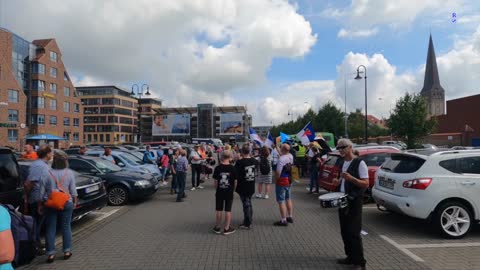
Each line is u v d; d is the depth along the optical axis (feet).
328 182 35.50
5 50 182.29
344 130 162.50
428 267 16.84
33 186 18.72
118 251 19.93
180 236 22.89
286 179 25.54
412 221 26.14
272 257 18.45
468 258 18.07
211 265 17.34
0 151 20.11
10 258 8.19
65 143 238.89
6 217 8.31
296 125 215.10
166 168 54.03
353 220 16.71
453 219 21.67
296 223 26.17
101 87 372.38
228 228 23.22
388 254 18.74
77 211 24.34
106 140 368.89
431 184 21.56
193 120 394.52
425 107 104.83
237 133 324.19
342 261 17.44
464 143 144.25
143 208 33.63
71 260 18.58
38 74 215.51
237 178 24.44
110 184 35.12
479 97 153.38
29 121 213.87
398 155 24.97
